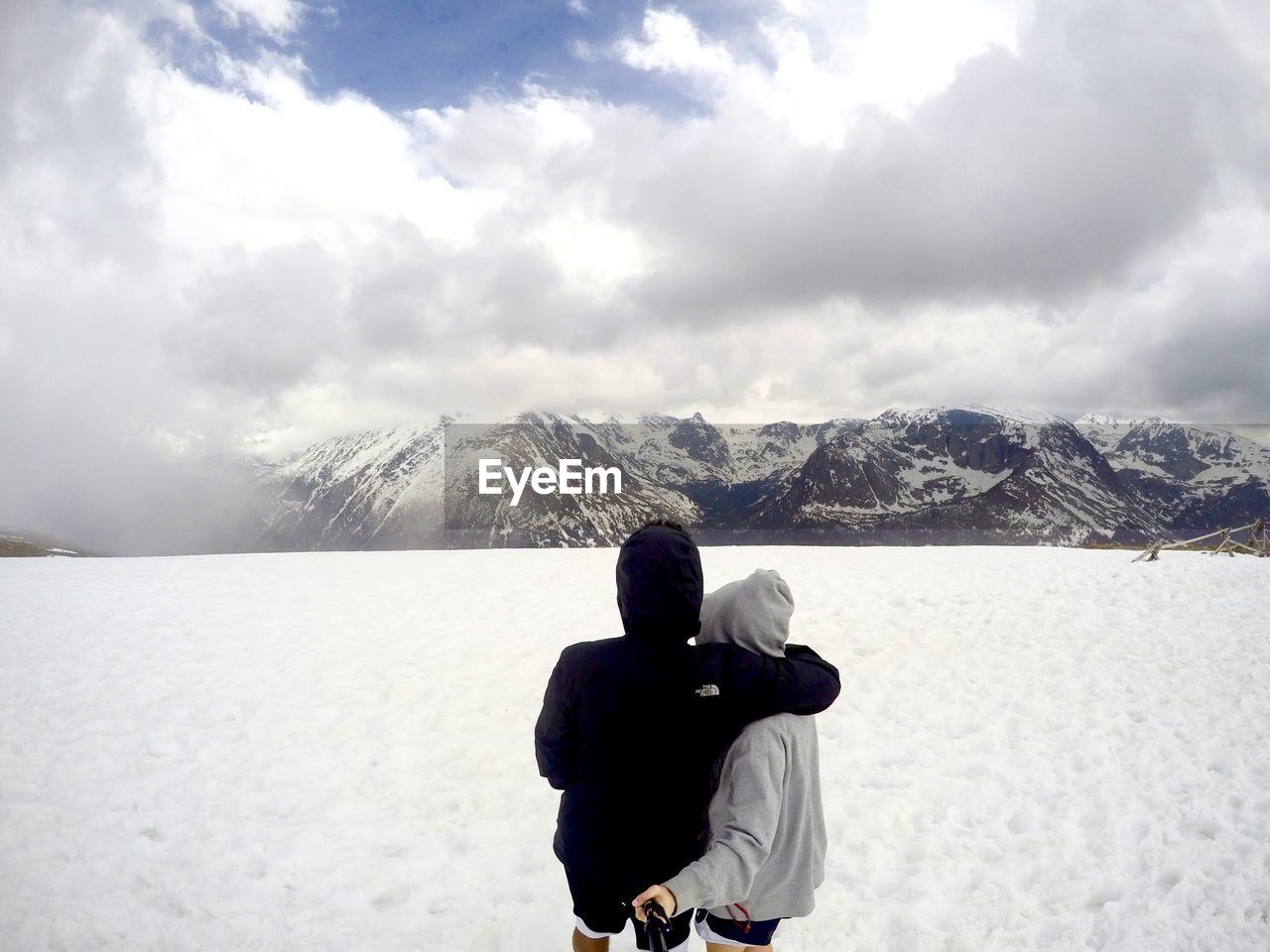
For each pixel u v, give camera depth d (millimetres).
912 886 5336
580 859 2963
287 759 7793
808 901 3088
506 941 4824
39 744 8070
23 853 5871
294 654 11352
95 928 4914
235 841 6164
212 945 4785
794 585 15422
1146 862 5504
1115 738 7777
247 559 23641
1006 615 12461
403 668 10656
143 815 6562
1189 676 9453
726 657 2881
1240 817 6043
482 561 21844
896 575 16438
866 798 6734
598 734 2918
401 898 5422
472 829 6367
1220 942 4559
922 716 8641
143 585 17359
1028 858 5660
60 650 11500
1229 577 14750
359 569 20172
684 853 2955
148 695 9555
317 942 4836
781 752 2902
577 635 12273
